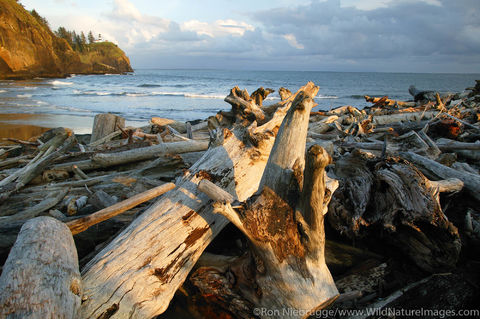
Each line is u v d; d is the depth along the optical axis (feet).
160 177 15.47
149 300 6.97
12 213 12.32
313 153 6.15
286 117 8.46
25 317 4.83
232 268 8.48
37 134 35.81
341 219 11.28
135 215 10.32
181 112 64.54
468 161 19.02
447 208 12.52
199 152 16.76
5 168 18.29
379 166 11.12
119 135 26.05
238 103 16.03
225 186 10.41
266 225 7.31
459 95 44.39
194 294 9.02
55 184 14.48
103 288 6.73
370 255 11.07
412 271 10.21
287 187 7.63
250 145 11.69
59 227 7.52
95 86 143.23
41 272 5.81
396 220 10.27
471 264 10.11
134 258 7.52
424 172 14.24
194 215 9.00
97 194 11.90
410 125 25.27
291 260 7.27
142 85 150.10
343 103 84.53
